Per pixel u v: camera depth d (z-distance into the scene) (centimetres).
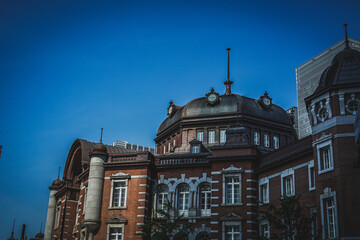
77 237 4159
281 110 4981
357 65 2900
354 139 2686
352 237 2495
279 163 3291
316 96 2948
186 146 4666
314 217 2725
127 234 3641
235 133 3759
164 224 3300
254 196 3475
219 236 3416
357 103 2767
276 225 2677
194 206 3716
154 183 3888
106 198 3819
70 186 5147
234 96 4809
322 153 2855
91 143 4916
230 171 3562
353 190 2581
